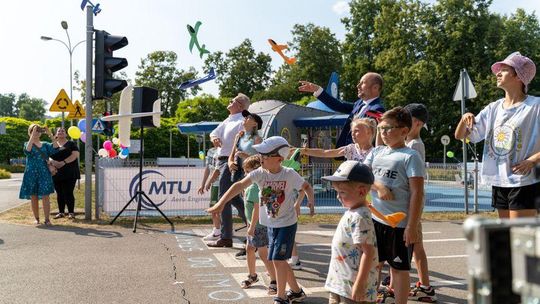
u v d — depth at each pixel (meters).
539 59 42.81
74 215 9.66
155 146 39.91
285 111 14.61
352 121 5.25
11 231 8.06
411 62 41.91
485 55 39.56
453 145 41.16
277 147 4.25
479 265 1.03
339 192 3.29
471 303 1.06
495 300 1.02
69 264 5.78
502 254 1.03
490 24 39.84
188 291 4.73
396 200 3.68
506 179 3.95
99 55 9.23
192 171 10.16
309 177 11.49
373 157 3.95
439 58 40.06
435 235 8.24
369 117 5.07
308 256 6.45
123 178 9.90
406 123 3.79
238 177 6.66
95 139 33.12
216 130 7.25
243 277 5.29
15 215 9.98
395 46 42.72
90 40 9.37
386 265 5.90
